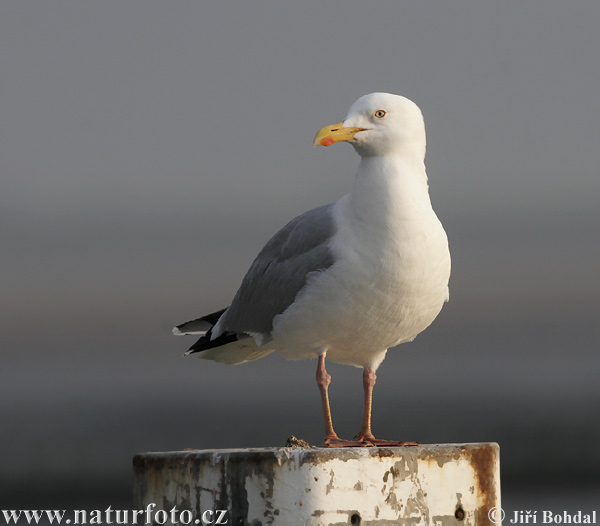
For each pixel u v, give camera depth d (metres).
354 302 10.65
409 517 9.07
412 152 10.74
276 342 11.64
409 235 10.41
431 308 11.00
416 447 9.38
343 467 8.81
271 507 8.76
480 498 9.48
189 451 9.54
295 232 11.35
